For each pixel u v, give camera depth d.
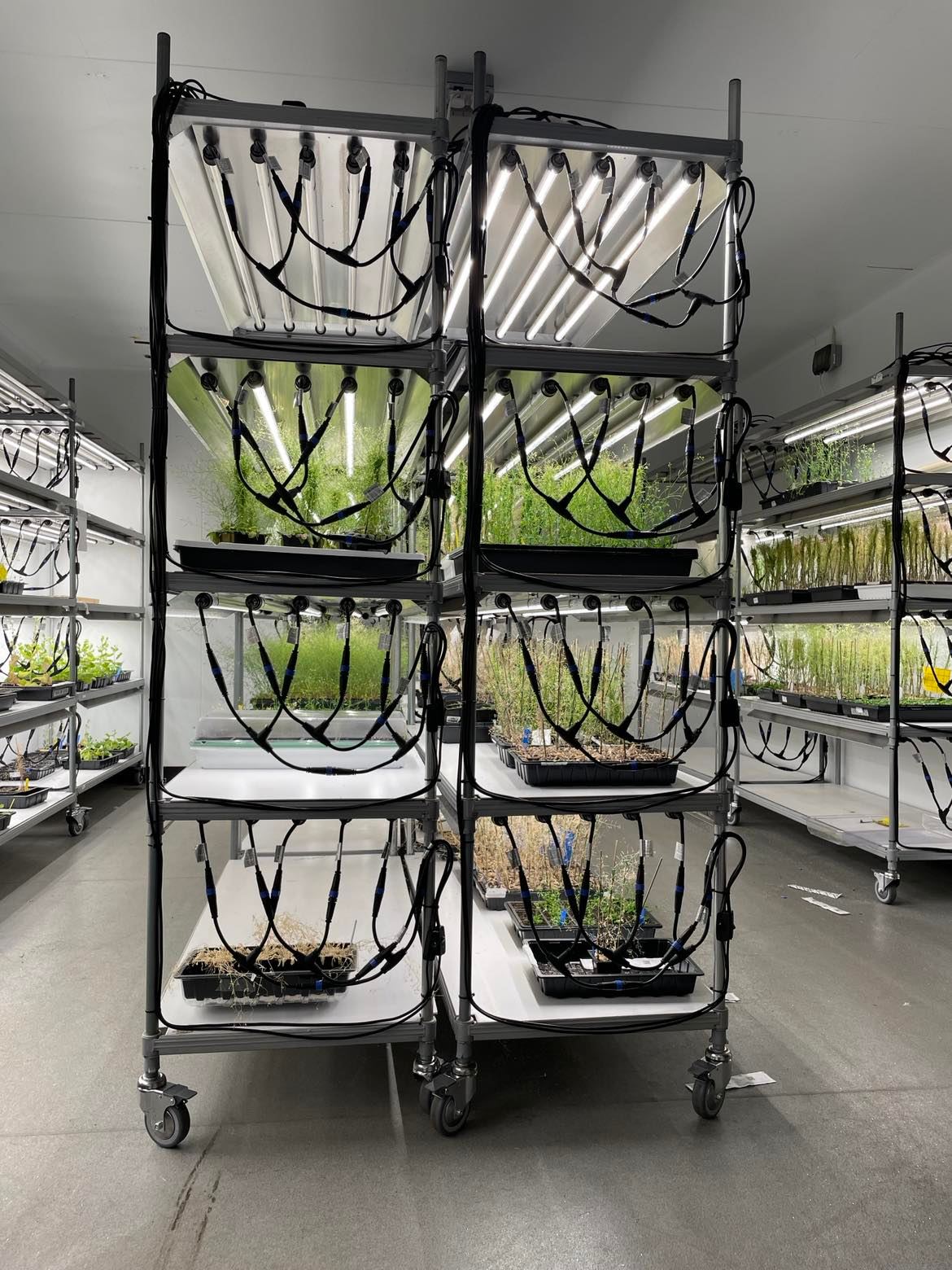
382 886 2.11
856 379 4.94
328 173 2.00
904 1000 2.73
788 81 2.98
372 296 2.67
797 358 5.53
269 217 2.20
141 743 6.12
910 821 4.29
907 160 3.45
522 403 2.15
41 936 3.21
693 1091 2.08
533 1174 1.86
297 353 1.92
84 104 3.09
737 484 2.06
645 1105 2.13
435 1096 1.97
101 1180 1.83
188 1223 1.70
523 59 2.87
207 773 2.40
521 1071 2.29
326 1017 2.05
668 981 2.13
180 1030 1.97
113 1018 2.55
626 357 1.98
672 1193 1.80
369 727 2.60
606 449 2.46
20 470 5.86
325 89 3.03
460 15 2.65
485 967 2.30
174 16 2.64
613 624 2.97
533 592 2.11
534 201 1.93
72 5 2.59
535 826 2.87
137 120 3.20
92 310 5.10
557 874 2.71
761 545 5.22
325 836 3.59
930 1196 1.80
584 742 2.47
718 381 2.06
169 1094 1.93
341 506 2.28
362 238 2.29
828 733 4.27
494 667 3.03
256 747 2.52
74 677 4.79
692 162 1.97
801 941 3.21
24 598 4.02
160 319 1.86
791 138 3.31
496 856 2.87
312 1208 1.74
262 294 2.64
